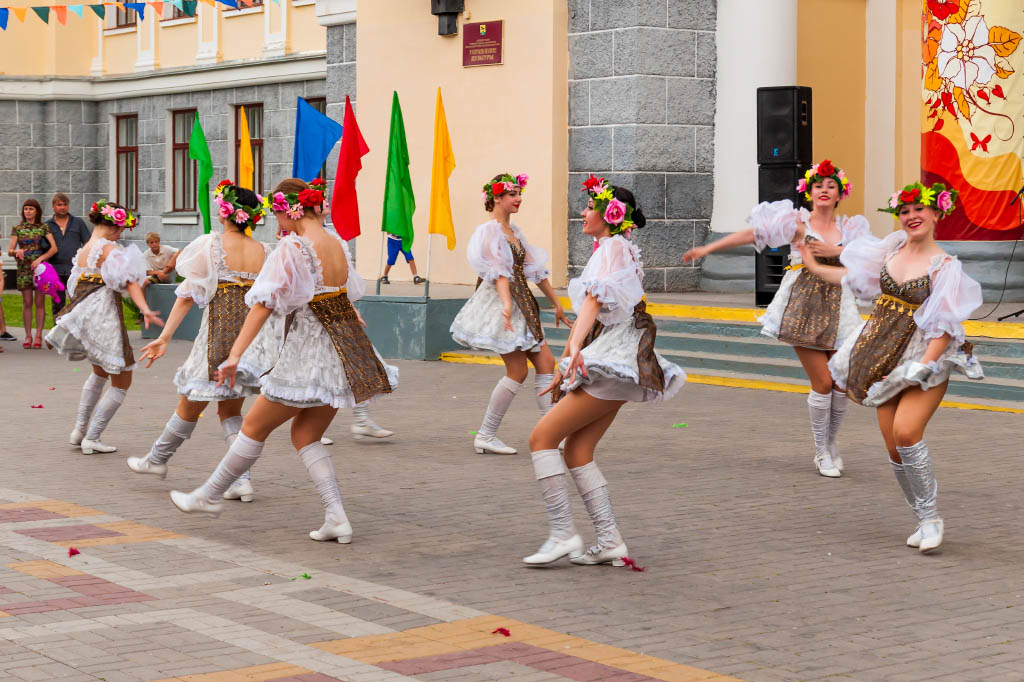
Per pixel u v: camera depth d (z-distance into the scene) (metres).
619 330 6.30
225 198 7.93
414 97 19.84
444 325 16.09
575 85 18.06
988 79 15.52
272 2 25.75
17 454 9.55
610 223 6.23
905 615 5.62
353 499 8.02
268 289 6.48
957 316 6.60
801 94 15.42
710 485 8.41
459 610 5.64
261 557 6.57
